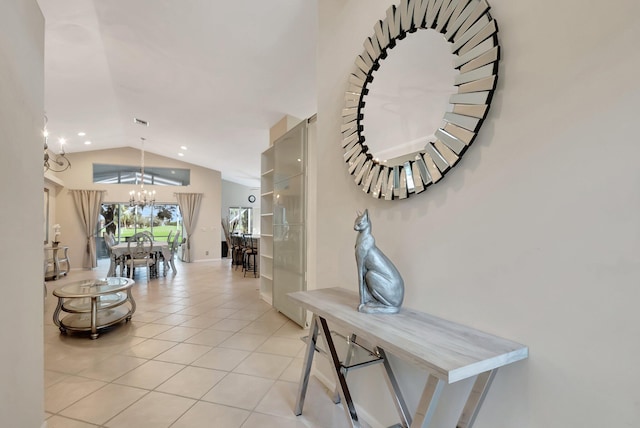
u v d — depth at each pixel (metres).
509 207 1.06
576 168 0.89
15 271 1.33
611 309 0.82
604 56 0.83
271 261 4.69
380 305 1.35
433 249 1.34
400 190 1.47
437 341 1.02
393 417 1.58
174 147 7.88
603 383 0.83
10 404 1.28
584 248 0.87
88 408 1.87
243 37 2.99
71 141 7.14
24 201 1.42
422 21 1.36
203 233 9.62
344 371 1.50
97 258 8.39
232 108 4.66
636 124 0.78
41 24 1.63
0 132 1.22
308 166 3.42
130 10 2.96
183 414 1.82
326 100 2.12
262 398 1.99
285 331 3.24
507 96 1.06
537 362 0.97
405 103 1.46
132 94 4.91
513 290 1.04
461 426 1.07
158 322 3.52
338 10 2.02
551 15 0.95
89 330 3.00
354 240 1.84
